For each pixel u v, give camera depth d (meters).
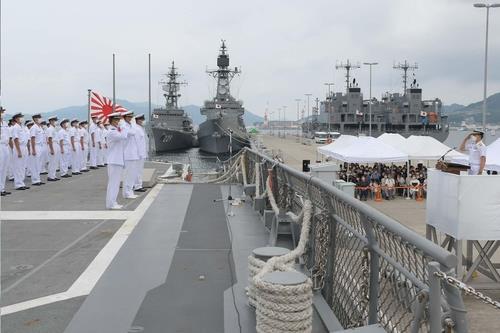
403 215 15.45
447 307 2.23
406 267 2.70
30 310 4.30
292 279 3.51
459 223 6.80
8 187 13.91
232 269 5.56
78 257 6.08
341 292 4.01
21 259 5.98
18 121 13.09
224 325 3.99
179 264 5.77
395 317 2.86
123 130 9.85
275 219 6.46
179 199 11.23
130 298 4.61
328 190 4.07
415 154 19.52
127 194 11.48
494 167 13.35
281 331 3.42
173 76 82.25
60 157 16.78
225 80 71.62
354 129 81.06
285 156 47.44
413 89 77.56
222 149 65.56
